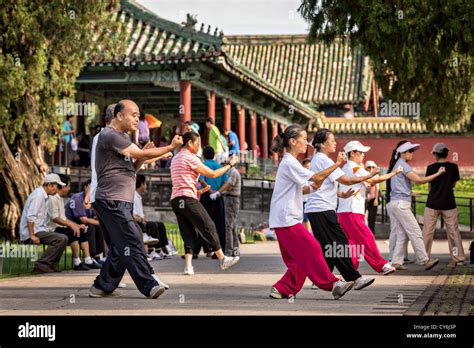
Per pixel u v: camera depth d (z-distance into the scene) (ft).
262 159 135.44
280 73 207.31
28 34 64.18
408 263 57.52
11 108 68.18
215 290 40.19
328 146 38.19
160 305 33.76
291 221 35.76
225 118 116.37
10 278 47.44
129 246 35.42
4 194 72.49
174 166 48.24
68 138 91.76
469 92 69.36
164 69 98.22
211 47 95.25
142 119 84.89
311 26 60.29
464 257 54.90
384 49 59.77
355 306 33.24
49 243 51.16
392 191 52.42
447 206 54.54
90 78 99.45
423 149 184.55
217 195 60.70
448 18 55.36
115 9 76.02
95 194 35.88
